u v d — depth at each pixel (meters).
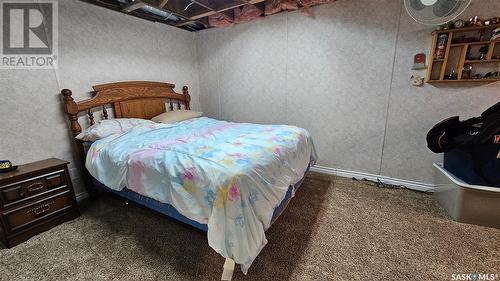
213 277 1.34
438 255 1.46
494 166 1.62
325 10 2.50
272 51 2.92
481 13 1.87
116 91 2.52
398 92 2.33
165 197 1.46
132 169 1.63
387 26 2.25
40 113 2.01
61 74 2.12
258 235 1.21
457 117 1.88
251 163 1.36
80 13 2.20
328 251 1.53
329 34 2.54
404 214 1.93
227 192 1.19
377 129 2.52
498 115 1.60
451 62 2.05
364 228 1.76
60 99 2.13
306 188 2.49
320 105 2.78
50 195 1.82
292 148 1.81
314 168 3.00
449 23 1.93
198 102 3.76
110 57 2.49
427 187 2.35
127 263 1.46
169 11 2.48
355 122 2.62
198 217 1.29
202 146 1.69
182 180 1.36
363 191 2.38
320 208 2.06
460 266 1.37
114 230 1.81
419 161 2.38
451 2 1.62
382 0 2.21
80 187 2.33
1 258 1.52
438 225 1.77
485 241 1.57
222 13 2.76
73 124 2.15
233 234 1.16
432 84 2.17
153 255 1.53
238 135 2.03
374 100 2.46
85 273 1.39
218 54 3.38
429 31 2.08
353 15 2.38
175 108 3.34
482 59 1.89
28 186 1.69
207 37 3.42
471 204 1.73
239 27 3.09
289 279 1.32
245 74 3.21
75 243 1.66
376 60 2.36
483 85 1.99
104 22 2.40
